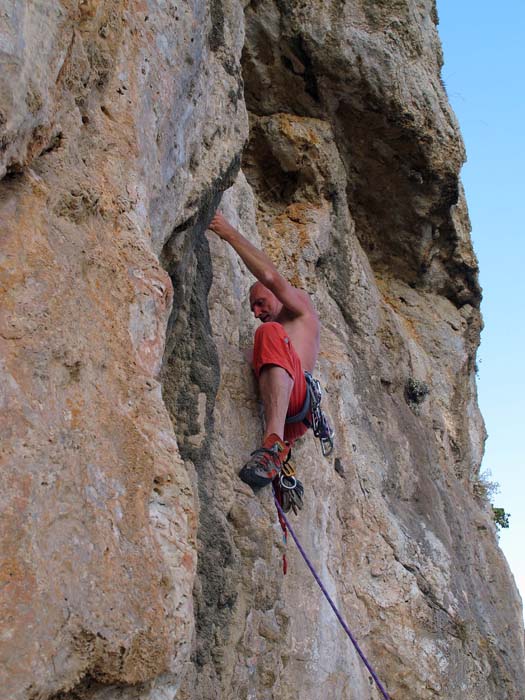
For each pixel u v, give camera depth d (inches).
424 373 362.0
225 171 196.7
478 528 356.2
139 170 137.6
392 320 351.9
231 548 187.6
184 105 170.4
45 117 108.7
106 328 114.4
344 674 227.6
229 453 198.7
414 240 364.8
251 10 310.0
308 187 320.8
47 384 99.4
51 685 86.3
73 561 92.8
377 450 298.2
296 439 227.5
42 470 93.3
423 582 283.3
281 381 206.1
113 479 103.1
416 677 264.4
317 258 307.3
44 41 108.0
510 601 345.4
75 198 116.9
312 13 311.6
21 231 105.1
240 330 222.8
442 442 365.1
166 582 103.0
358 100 320.2
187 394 191.9
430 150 329.7
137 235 128.7
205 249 209.5
